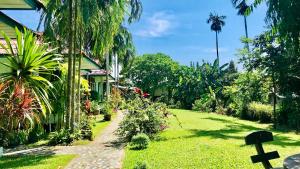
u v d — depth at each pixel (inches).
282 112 1000.2
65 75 634.2
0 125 441.1
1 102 444.1
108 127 785.6
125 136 598.5
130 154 449.4
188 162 385.7
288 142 577.0
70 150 491.8
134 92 667.4
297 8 583.2
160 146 508.1
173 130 716.7
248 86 1122.7
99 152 472.4
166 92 2785.4
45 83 537.0
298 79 922.7
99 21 636.1
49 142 548.1
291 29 603.8
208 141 551.8
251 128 868.0
